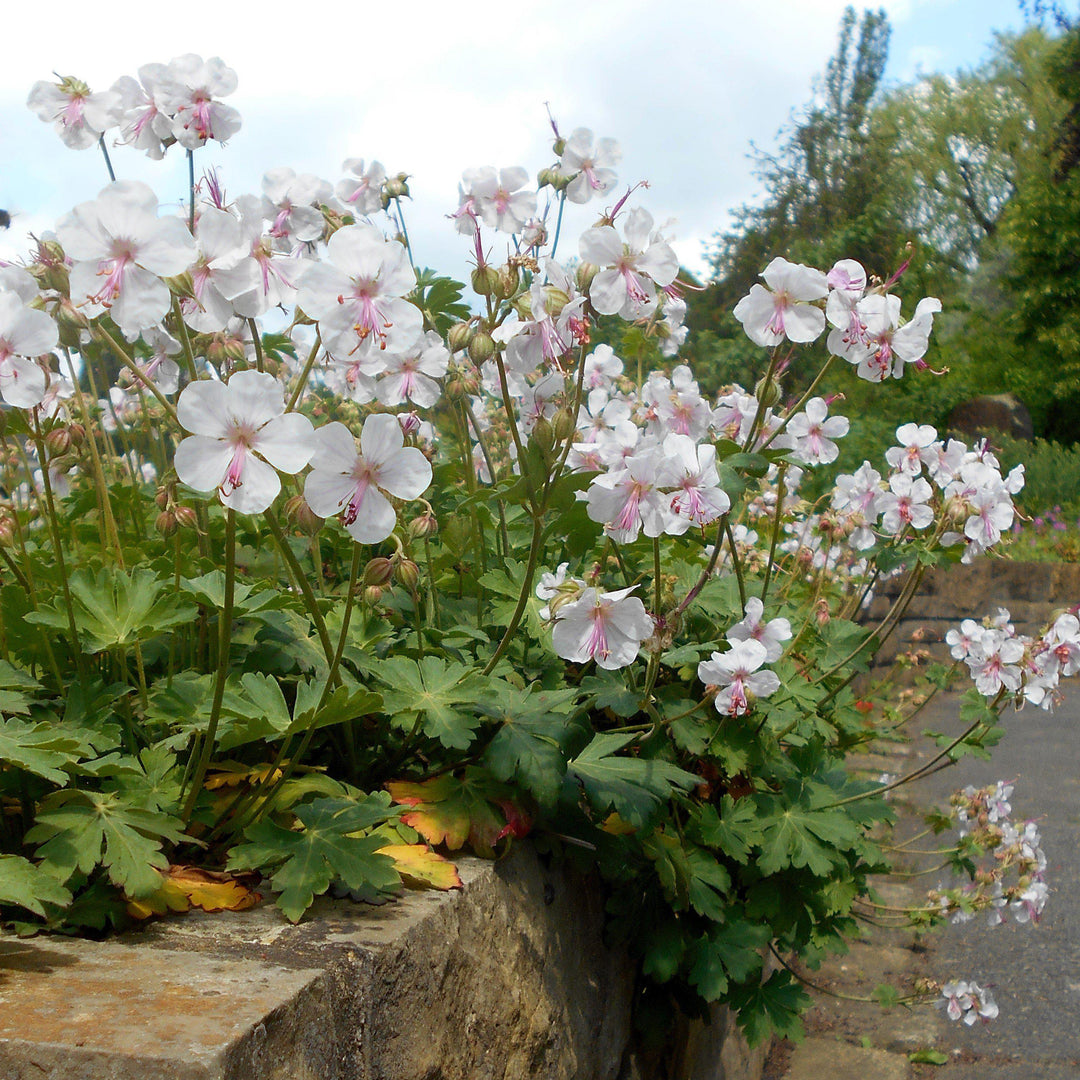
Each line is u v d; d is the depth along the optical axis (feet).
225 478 4.88
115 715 6.46
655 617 7.64
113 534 7.46
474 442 13.37
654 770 7.47
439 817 6.64
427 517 7.32
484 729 7.44
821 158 107.45
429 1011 5.18
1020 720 27.04
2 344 5.14
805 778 9.53
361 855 5.46
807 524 13.87
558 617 6.81
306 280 5.65
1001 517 10.67
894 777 20.53
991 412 70.74
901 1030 12.40
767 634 8.84
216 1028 3.57
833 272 7.60
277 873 5.30
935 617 34.09
